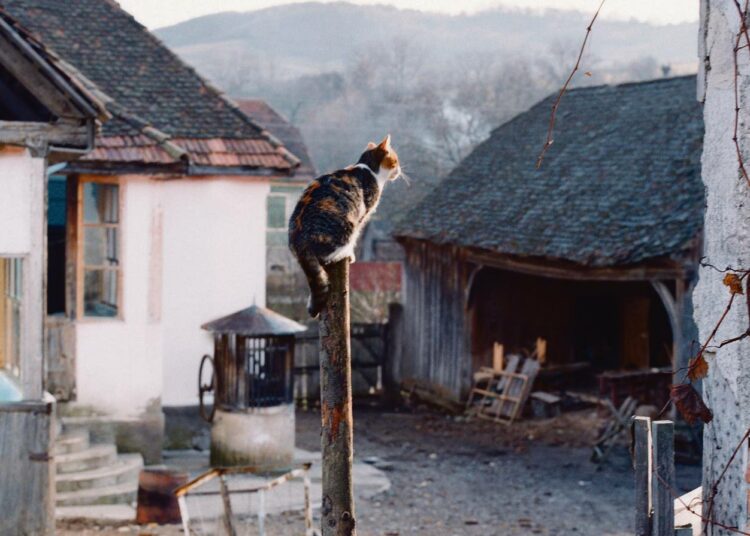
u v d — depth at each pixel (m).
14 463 10.42
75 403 14.12
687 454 16.05
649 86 23.67
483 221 21.78
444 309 23.17
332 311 4.59
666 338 23.19
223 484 9.37
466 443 18.62
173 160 14.30
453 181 25.17
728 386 5.05
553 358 23.27
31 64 10.86
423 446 18.25
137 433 14.29
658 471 4.90
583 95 25.33
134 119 14.85
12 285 12.38
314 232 4.65
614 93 24.41
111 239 14.66
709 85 5.31
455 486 14.98
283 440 14.05
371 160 5.87
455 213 23.19
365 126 51.47
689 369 4.84
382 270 34.16
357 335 24.31
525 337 22.94
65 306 14.25
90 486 12.91
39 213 10.66
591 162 21.59
